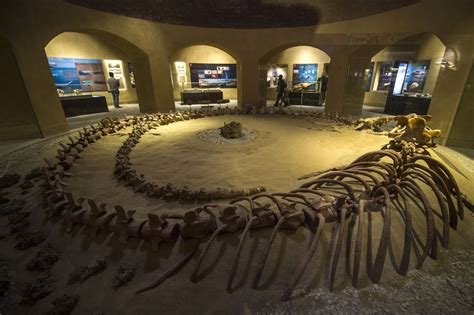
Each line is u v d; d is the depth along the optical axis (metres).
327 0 9.08
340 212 2.42
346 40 9.07
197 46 15.48
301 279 2.03
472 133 5.88
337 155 5.19
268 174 4.22
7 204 3.37
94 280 2.10
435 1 6.19
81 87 13.13
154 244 2.29
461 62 5.76
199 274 2.08
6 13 6.02
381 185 2.79
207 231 2.36
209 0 10.46
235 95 16.80
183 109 12.93
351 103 10.34
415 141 4.68
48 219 2.90
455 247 2.41
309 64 14.49
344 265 2.13
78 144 5.65
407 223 2.24
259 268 2.02
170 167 4.62
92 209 2.55
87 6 8.09
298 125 8.31
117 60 14.08
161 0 9.98
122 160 4.65
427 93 9.85
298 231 2.38
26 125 6.91
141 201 3.32
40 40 6.84
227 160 4.96
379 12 7.75
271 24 10.66
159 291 1.96
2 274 2.22
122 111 12.12
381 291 1.94
